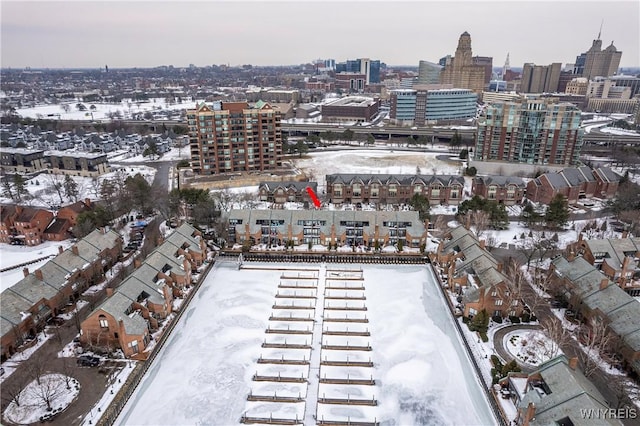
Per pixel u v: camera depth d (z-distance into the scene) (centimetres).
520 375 6425
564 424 5278
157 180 18088
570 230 12669
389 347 7731
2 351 7081
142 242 11762
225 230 11781
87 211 12194
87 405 6212
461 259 9981
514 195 15138
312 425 6100
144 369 7006
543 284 9294
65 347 7481
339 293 9512
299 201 15000
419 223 11662
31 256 10931
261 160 18400
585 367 6950
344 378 6969
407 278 10181
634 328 7106
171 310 8575
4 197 15325
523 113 17925
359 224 11725
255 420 6150
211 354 7500
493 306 8394
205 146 17412
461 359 7419
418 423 6119
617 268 9369
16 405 6162
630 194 13712
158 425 6031
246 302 9094
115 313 7331
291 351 7625
